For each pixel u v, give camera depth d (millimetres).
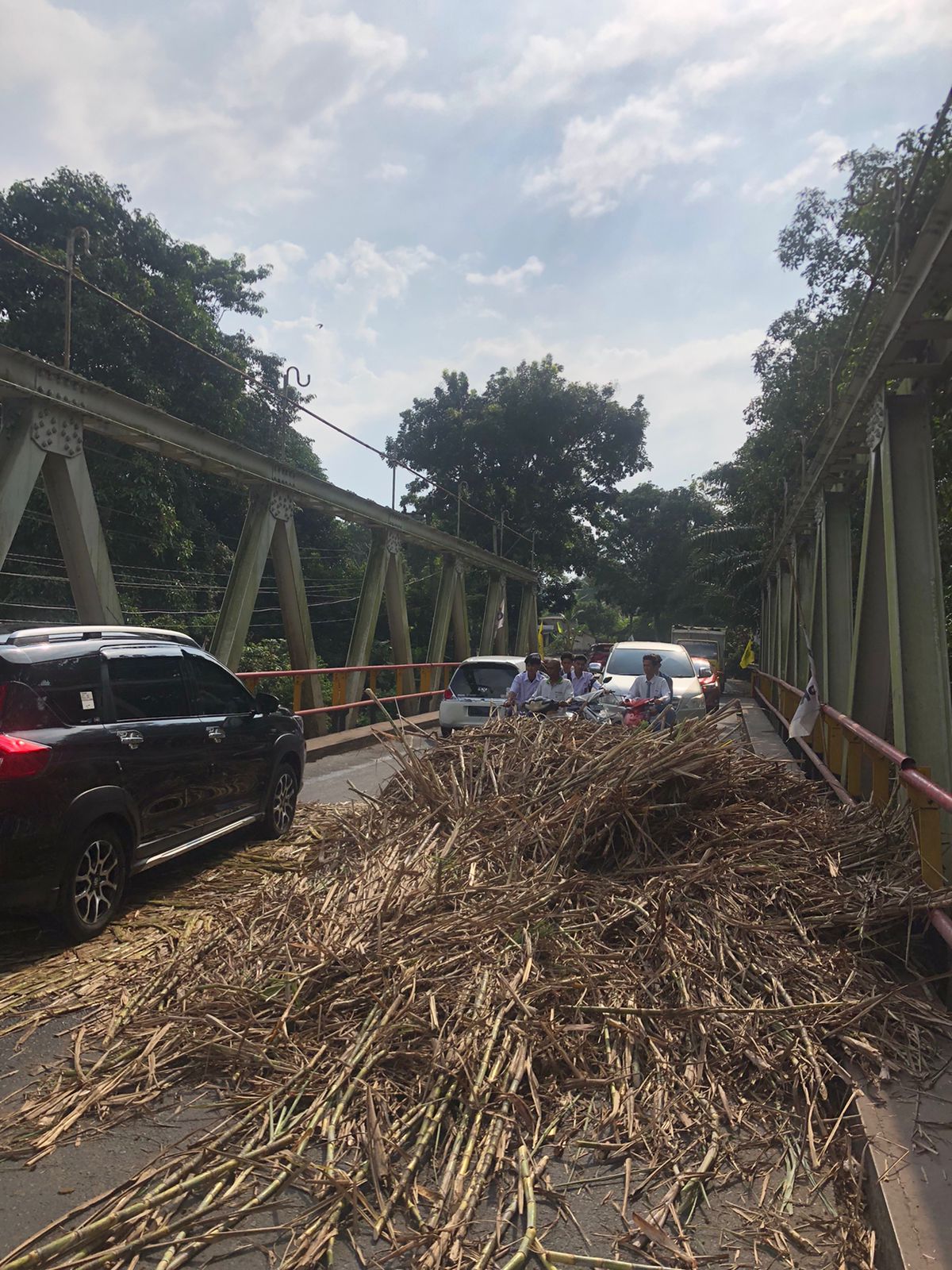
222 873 6074
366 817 6027
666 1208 2611
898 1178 2609
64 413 8133
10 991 4141
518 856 4859
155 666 5930
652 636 60188
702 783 5312
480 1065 3156
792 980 3766
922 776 4512
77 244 18250
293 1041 3400
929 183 8828
